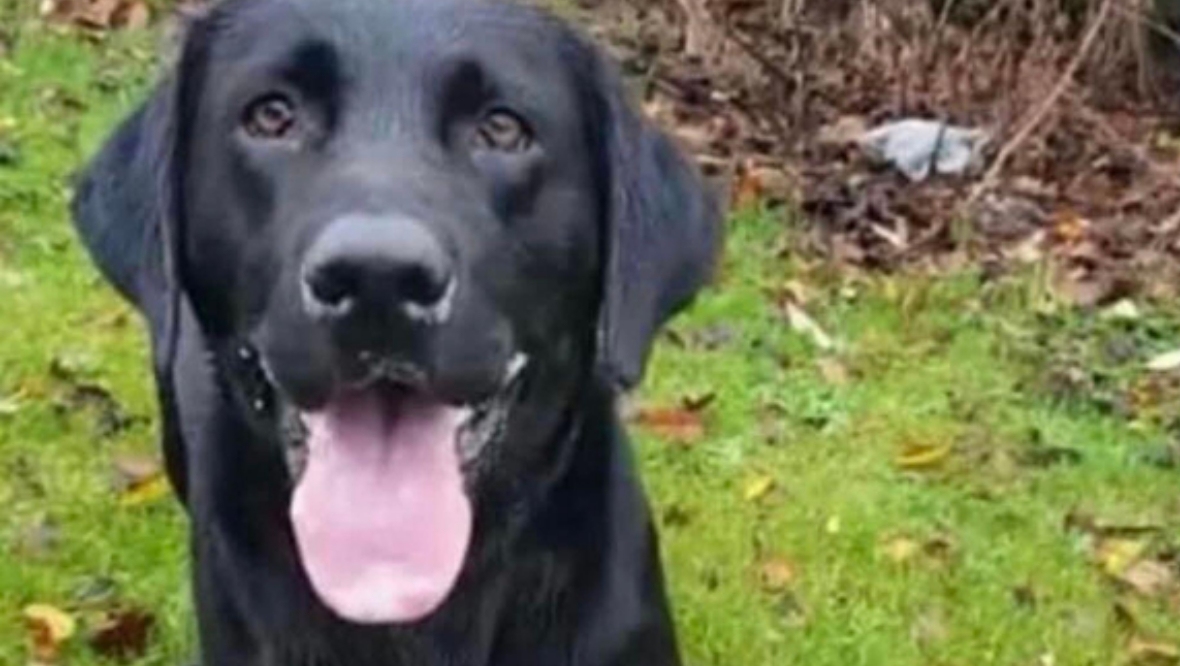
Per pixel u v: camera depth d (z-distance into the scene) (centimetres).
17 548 140
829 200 212
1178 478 162
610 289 99
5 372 161
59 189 194
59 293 175
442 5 96
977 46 235
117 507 144
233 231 96
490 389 92
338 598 92
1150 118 242
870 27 238
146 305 99
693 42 241
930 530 151
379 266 87
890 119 234
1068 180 224
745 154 223
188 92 98
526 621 104
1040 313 189
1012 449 164
